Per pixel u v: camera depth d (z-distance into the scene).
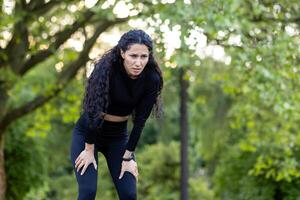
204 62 14.59
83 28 12.34
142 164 20.23
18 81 12.04
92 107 4.05
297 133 12.80
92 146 4.26
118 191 4.38
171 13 8.40
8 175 13.42
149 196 20.17
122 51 3.96
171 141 22.86
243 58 8.92
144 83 4.16
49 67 20.05
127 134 4.52
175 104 20.97
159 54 8.65
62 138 24.88
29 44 12.29
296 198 14.25
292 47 9.27
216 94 18.67
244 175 15.27
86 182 4.22
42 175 14.01
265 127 12.90
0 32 11.32
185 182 18.53
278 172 11.71
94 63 4.27
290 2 9.77
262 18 10.12
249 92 12.09
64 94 13.95
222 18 8.23
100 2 9.39
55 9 13.64
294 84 10.51
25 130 13.77
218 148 19.94
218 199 17.41
